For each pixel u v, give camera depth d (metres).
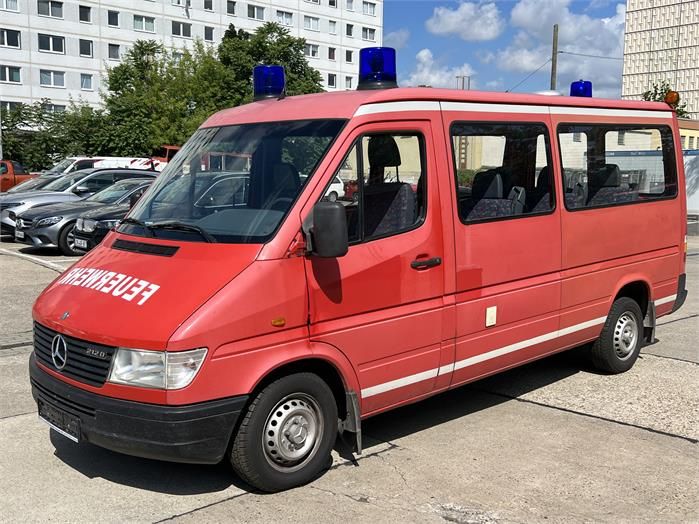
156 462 4.62
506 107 5.30
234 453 3.98
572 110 5.86
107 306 3.94
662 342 7.80
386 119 4.48
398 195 4.54
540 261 5.49
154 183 5.05
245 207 4.30
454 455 4.75
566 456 4.74
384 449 4.86
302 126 4.48
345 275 4.22
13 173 25.02
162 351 3.63
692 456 4.75
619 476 4.43
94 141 46.50
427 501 4.08
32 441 4.93
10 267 12.02
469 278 4.94
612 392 6.12
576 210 5.80
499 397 6.02
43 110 47.19
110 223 12.25
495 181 5.17
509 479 4.38
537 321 5.54
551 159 5.61
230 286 3.81
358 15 77.94
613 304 6.42
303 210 4.09
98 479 4.36
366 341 4.36
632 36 56.22
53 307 4.21
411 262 4.56
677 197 7.02
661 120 6.85
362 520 3.85
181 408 3.65
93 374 3.87
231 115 5.07
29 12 55.03
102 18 58.94
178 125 46.16
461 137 4.93
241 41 53.72
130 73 52.12
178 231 4.32
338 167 4.24
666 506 4.04
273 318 3.91
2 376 6.36
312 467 4.25
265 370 3.88
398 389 4.62
